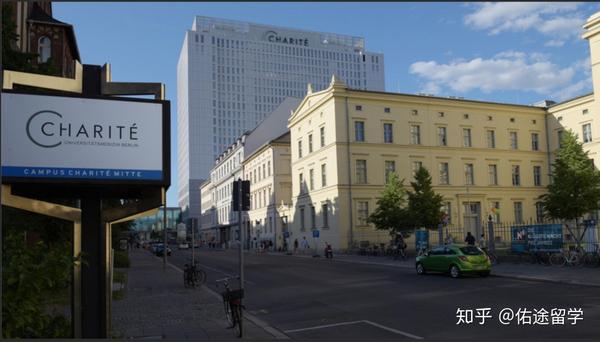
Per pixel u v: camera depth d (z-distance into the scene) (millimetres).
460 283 19953
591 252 24469
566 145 29703
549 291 16516
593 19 37125
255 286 21203
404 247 36312
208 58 150875
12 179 7430
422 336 9930
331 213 50750
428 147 53438
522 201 57469
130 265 37281
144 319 12648
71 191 8578
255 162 78062
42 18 29578
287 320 12688
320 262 37625
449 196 53562
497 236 41969
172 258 50219
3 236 7480
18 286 6512
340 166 49594
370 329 10914
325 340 9914
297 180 60281
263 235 73812
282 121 83812
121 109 8016
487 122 56906
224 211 102125
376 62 162625
